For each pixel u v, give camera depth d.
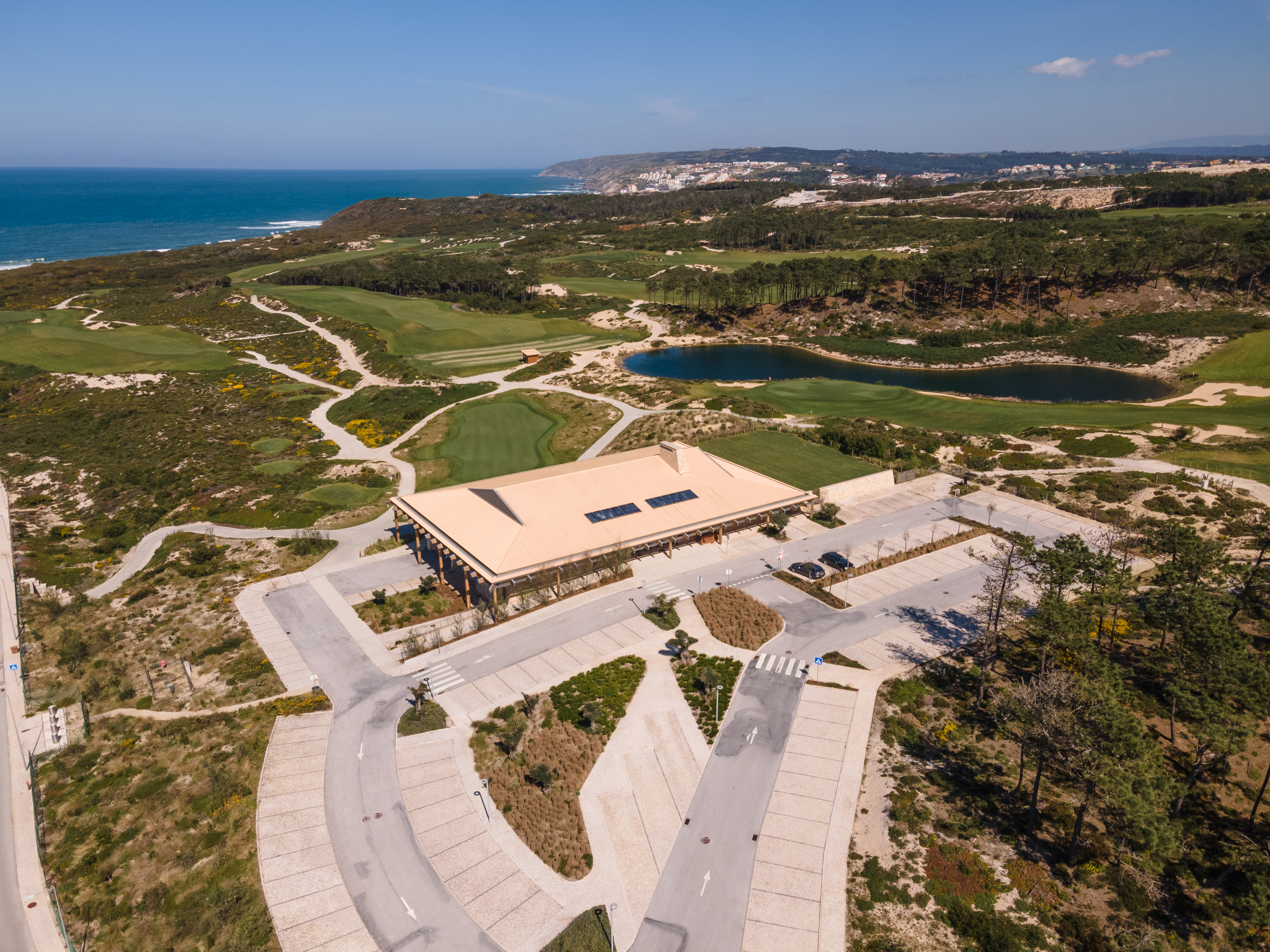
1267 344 131.50
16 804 43.22
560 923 35.00
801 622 59.50
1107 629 55.75
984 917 34.09
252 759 45.78
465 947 33.88
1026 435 102.12
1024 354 146.50
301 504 84.12
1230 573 54.62
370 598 64.75
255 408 125.56
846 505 81.31
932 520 77.25
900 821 40.00
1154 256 156.25
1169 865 36.62
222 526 80.62
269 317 187.12
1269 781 38.22
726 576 66.69
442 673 54.06
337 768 45.00
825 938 33.78
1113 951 32.38
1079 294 163.12
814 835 39.50
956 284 168.38
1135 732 34.06
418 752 46.19
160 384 137.50
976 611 57.09
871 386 128.88
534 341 167.50
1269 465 86.25
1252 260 150.38
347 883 37.28
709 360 155.88
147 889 37.12
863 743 46.03
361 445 108.44
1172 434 98.88
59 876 38.09
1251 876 33.25
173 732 48.50
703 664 54.09
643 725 48.09
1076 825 36.91
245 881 37.50
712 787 42.88
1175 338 142.00
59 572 73.06
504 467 97.19
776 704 49.72
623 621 59.94
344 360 155.38
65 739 48.41
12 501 90.88
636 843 39.34
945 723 47.56
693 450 78.19
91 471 98.94
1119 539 68.69
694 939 33.91
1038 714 36.81
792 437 98.25
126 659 57.25
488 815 41.44
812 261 178.88
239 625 61.00
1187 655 42.38
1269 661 49.84
